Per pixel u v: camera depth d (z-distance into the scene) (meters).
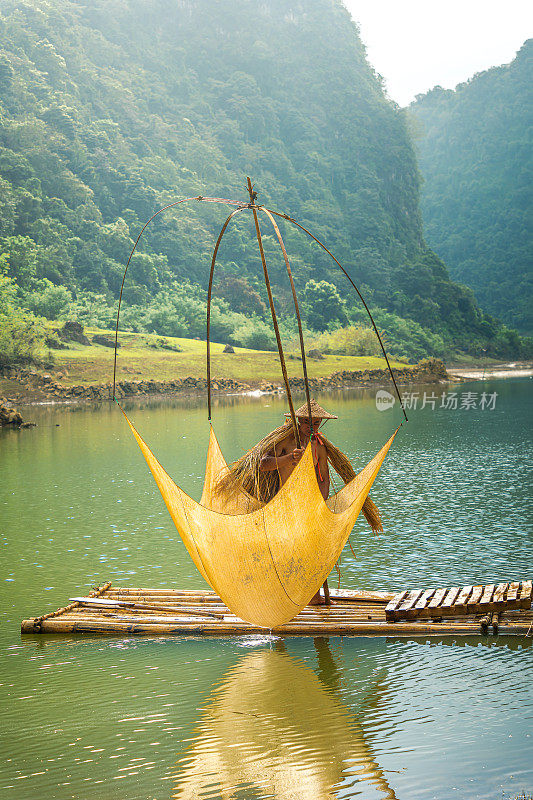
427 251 160.88
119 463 18.97
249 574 5.29
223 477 6.45
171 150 149.12
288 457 6.20
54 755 4.68
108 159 127.00
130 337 66.75
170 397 50.59
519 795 4.02
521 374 84.31
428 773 4.32
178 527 5.54
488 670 5.74
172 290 107.44
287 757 4.59
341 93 190.25
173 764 4.54
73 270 100.38
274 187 157.25
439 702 5.24
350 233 164.62
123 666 6.13
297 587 5.36
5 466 18.89
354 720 5.00
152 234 121.50
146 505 13.48
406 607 6.84
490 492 13.60
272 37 194.25
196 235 129.12
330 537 5.29
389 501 13.02
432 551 9.57
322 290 115.94
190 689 5.62
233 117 171.38
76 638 6.86
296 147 175.50
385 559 9.26
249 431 26.12
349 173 180.12
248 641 6.61
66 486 15.63
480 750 4.56
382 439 22.44
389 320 123.12
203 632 6.81
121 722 5.13
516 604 6.66
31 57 138.50
